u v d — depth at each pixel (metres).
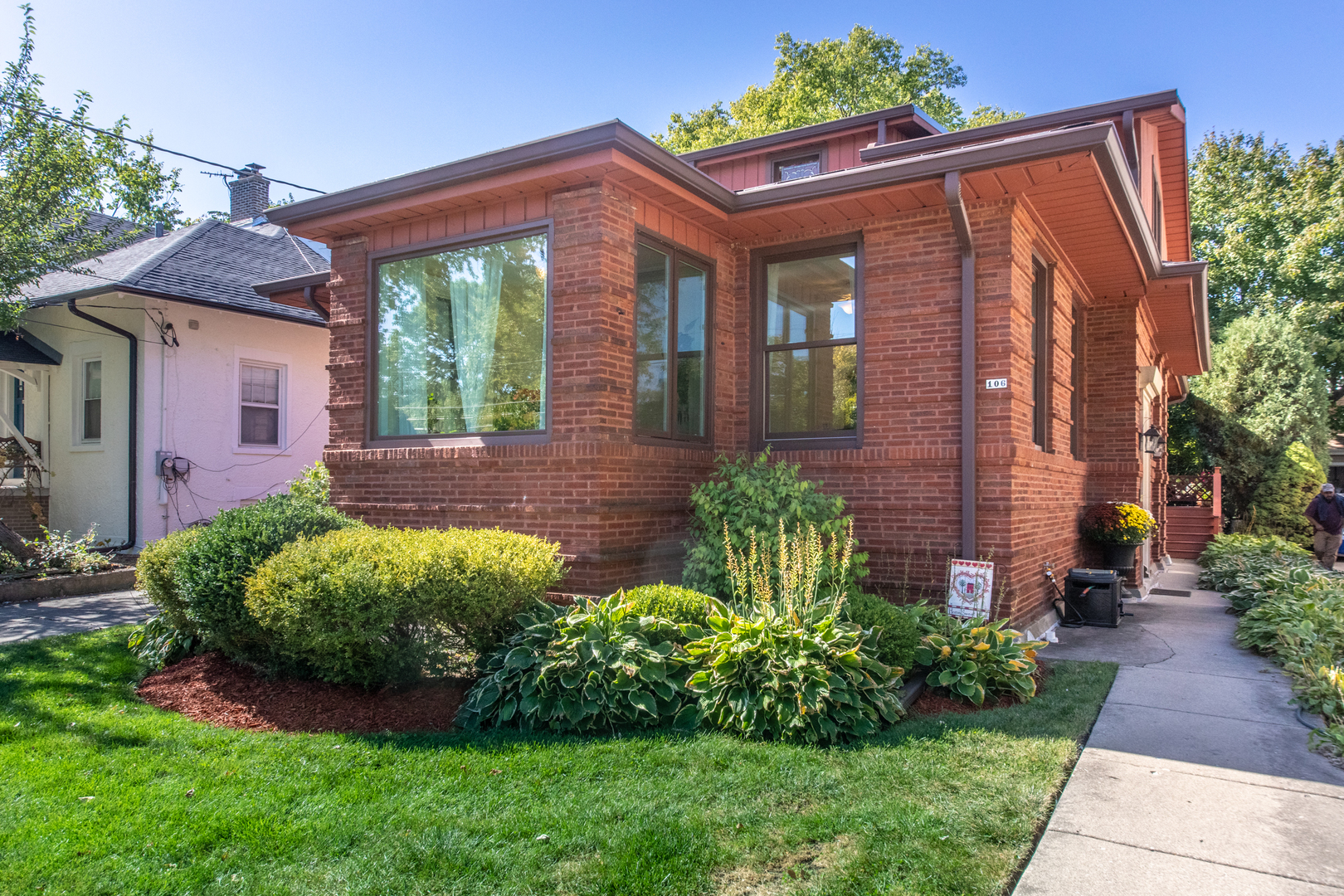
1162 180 13.45
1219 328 25.95
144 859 3.16
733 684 4.67
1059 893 2.96
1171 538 17.09
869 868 3.06
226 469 13.12
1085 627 8.26
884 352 7.43
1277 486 19.19
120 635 7.14
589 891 2.91
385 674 5.20
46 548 10.15
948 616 6.23
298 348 14.27
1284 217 25.92
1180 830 3.48
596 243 6.68
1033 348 7.85
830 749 4.30
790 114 27.14
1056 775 3.98
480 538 5.72
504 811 3.55
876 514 7.38
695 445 7.82
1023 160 6.12
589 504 6.60
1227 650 7.11
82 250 10.57
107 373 12.67
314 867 3.10
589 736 4.61
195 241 14.21
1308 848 3.31
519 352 7.27
